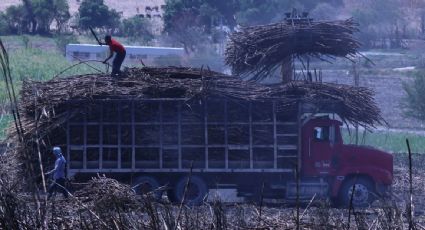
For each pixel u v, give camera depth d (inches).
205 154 2386.8
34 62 7519.7
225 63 2751.0
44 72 6973.4
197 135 2383.1
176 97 2377.0
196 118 2383.1
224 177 2404.0
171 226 864.9
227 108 2386.8
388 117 5767.7
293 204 2341.3
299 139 2404.0
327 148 2427.4
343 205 2417.6
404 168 2952.8
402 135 4719.5
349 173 2417.6
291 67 2669.8
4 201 831.1
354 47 2630.4
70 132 2337.6
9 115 4050.2
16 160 1387.8
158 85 2363.4
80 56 7042.3
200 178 2384.4
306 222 1114.1
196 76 2480.3
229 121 2390.5
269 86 2442.2
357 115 2456.9
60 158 2068.2
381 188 2412.6
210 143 2389.3
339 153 2429.9
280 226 1089.4
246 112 2394.2
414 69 7657.5
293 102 2396.7
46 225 837.2
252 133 2396.7
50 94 2287.2
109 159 2377.0
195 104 2363.4
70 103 2292.1
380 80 7170.3
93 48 7037.4
